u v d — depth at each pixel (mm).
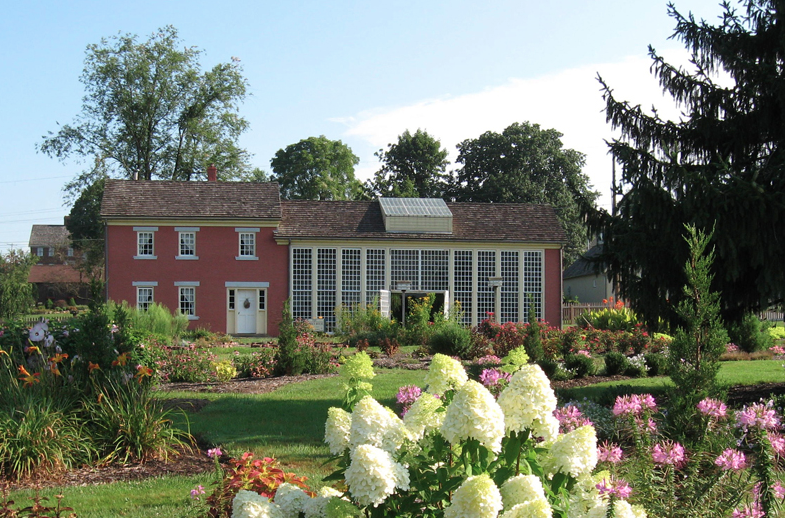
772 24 11727
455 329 21984
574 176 58719
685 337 7070
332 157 63469
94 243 62281
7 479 7426
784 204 9859
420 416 3883
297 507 3721
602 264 12758
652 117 12664
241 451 8633
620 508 3379
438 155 64750
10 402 8164
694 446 5875
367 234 33625
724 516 4203
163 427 8734
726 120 12141
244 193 34250
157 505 6613
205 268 32594
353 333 28812
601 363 19312
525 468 3617
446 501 3643
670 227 10914
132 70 45406
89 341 9070
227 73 48531
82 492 7043
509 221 35562
